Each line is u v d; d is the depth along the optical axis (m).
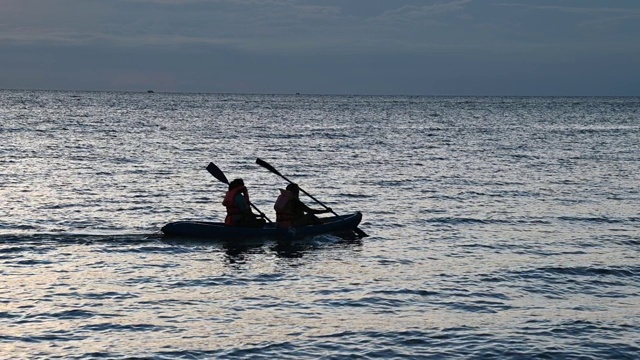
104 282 13.72
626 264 15.59
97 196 24.20
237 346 10.42
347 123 79.50
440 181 29.47
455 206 23.25
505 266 15.31
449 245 17.44
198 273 14.55
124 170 31.69
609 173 32.94
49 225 19.31
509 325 11.46
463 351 10.35
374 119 91.06
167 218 20.83
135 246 16.77
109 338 10.68
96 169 31.78
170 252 16.31
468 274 14.61
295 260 15.78
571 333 11.13
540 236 18.62
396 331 11.11
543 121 88.38
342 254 16.39
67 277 14.02
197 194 25.30
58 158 36.09
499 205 23.52
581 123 83.69
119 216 20.86
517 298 13.00
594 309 12.41
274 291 13.28
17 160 34.81
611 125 79.31
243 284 13.77
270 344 10.51
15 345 10.35
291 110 125.38
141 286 13.49
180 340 10.63
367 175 31.31
